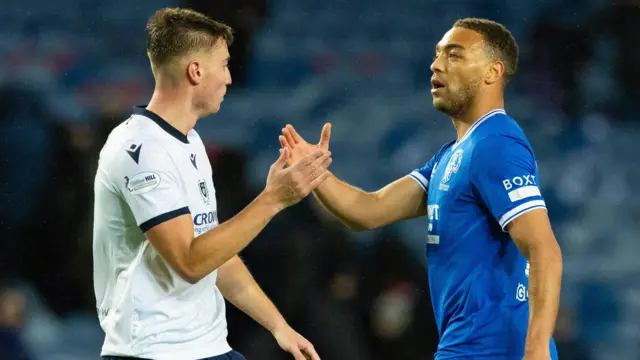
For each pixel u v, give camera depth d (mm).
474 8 36844
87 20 35438
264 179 31172
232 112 32875
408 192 15188
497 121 13305
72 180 27812
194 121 12875
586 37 34625
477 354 12969
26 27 35125
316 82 34906
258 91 34219
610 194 31359
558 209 31062
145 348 12281
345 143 32250
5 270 27156
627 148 32688
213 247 11703
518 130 13242
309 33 36375
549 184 31531
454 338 13234
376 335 24391
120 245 12445
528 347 11727
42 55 34531
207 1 34250
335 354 23797
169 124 12539
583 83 34125
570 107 33906
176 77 12570
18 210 27562
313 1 37312
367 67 35562
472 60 13617
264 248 24484
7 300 26344
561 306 28250
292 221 24766
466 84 13625
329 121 33188
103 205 12477
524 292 13203
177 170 12328
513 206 12477
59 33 35219
